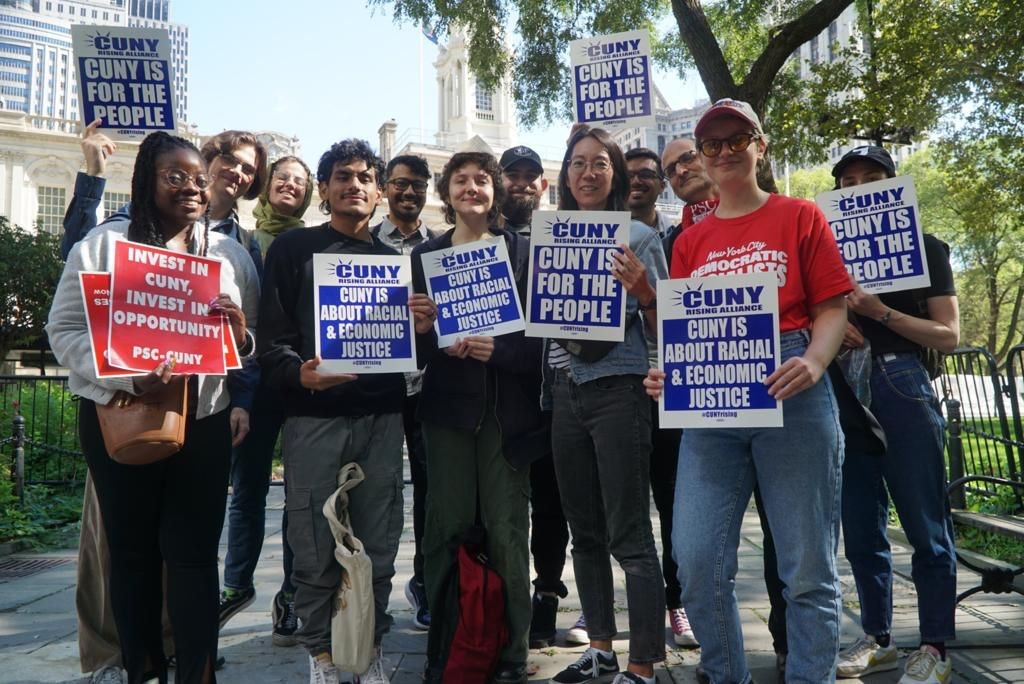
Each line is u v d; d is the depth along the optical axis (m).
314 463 3.05
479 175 3.43
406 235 4.55
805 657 2.38
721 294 2.47
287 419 3.13
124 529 2.70
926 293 3.24
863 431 2.77
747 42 14.30
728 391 2.43
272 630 4.10
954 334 3.15
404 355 3.16
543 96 13.49
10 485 7.43
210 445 2.77
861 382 3.01
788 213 2.55
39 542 7.02
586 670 3.23
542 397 3.32
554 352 3.26
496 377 3.28
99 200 3.41
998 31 12.37
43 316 20.41
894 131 13.54
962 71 12.68
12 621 4.33
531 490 3.92
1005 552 5.05
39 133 38.88
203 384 2.73
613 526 3.07
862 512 3.30
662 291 2.52
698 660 3.57
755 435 2.50
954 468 5.70
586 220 3.10
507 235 3.51
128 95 3.52
